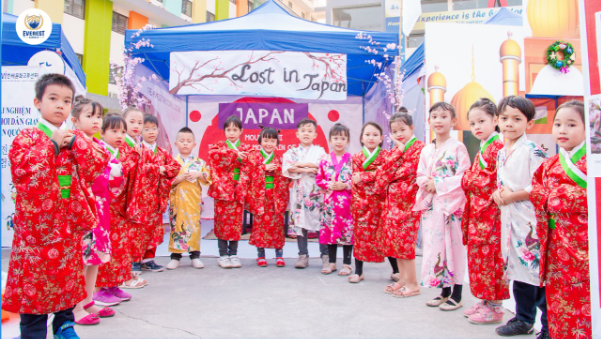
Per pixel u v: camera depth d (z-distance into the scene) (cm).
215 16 1742
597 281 127
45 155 157
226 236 346
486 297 202
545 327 185
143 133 315
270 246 353
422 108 486
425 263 231
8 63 450
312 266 358
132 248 272
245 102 580
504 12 482
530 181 187
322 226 330
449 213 223
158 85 504
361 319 217
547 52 408
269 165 352
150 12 1377
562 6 404
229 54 396
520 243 188
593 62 123
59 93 164
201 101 582
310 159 352
